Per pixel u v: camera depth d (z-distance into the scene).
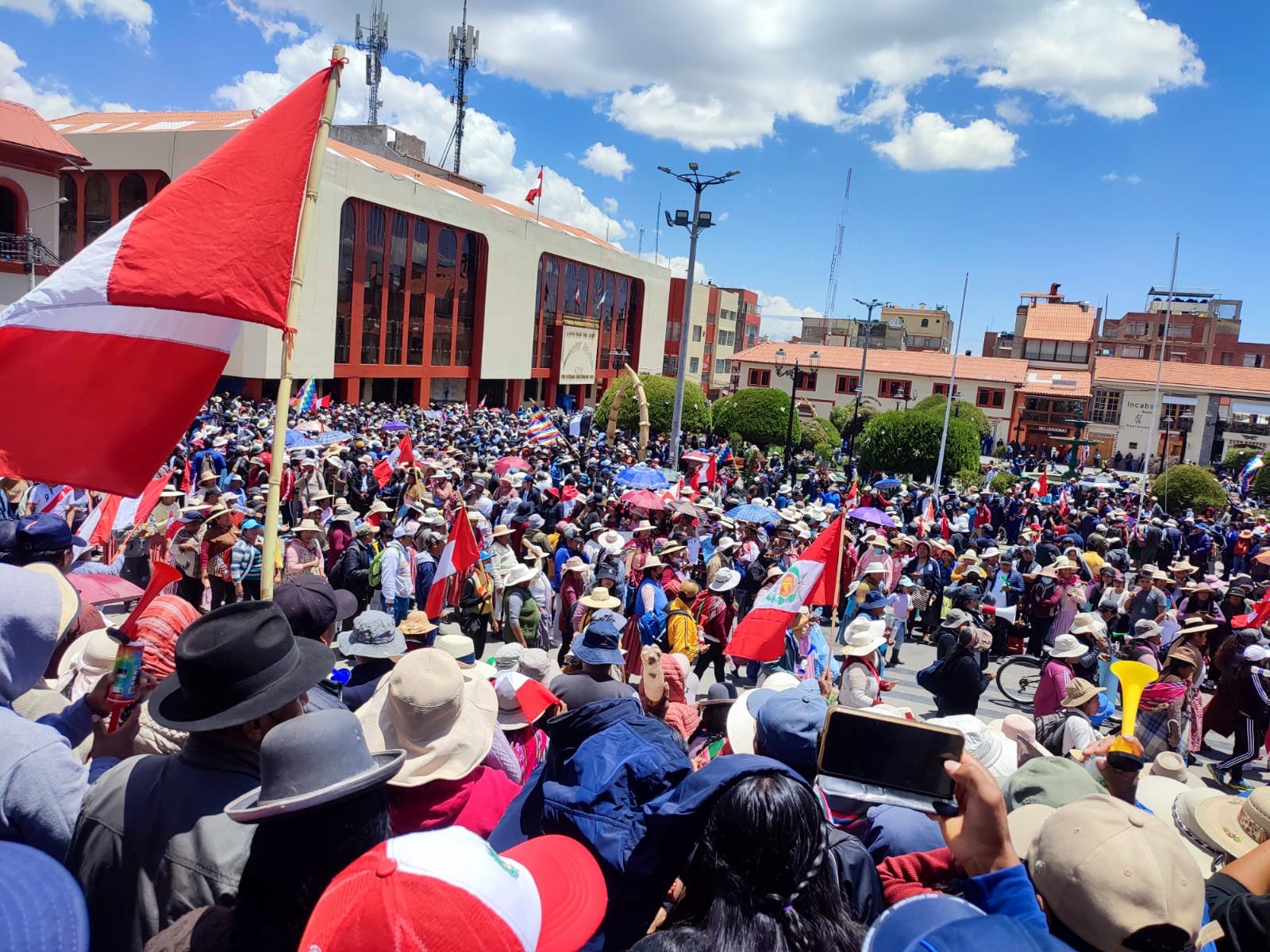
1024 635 11.75
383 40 60.44
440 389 46.84
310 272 35.00
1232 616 11.11
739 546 11.83
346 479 16.42
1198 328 77.44
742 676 10.41
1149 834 1.86
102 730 2.74
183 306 3.74
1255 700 7.97
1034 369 67.31
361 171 37.22
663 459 30.45
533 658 4.93
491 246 47.53
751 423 37.09
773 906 1.79
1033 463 50.97
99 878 2.07
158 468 3.81
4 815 2.06
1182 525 21.36
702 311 81.25
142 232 3.77
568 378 58.09
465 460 20.30
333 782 1.81
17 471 3.73
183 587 9.48
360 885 1.53
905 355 64.75
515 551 11.48
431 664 2.96
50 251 24.11
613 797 2.39
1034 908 1.90
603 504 14.45
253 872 1.78
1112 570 11.79
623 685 3.50
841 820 3.12
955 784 2.09
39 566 3.30
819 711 2.77
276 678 2.26
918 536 15.96
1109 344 79.88
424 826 2.84
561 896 2.04
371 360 40.41
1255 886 2.40
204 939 1.75
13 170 23.09
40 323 3.76
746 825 1.83
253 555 9.34
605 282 62.34
